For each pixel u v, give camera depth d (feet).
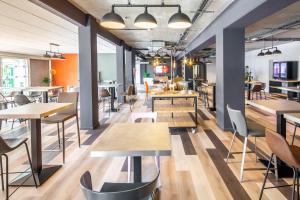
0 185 10.39
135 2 16.14
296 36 32.68
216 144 15.85
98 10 18.47
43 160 13.28
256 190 9.75
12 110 9.80
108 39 27.86
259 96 41.57
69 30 24.50
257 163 12.46
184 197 9.25
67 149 15.15
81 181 4.44
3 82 41.55
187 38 34.63
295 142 15.89
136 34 30.53
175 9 18.03
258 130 10.36
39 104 11.85
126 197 4.09
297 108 9.89
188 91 20.18
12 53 42.55
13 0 14.80
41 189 10.07
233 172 11.46
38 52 45.03
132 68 44.93
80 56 20.11
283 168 10.86
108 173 11.56
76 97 14.65
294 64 39.81
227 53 18.97
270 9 13.37
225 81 19.11
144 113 10.24
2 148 8.13
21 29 23.81
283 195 9.32
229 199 9.09
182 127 19.11
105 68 51.78
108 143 6.45
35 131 11.14
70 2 16.40
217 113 21.15
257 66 54.44
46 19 19.71
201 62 63.57
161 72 72.43
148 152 5.87
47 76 51.26
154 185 4.50
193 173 11.43
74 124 22.38
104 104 33.40
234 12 16.33
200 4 16.79
